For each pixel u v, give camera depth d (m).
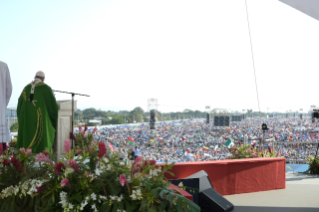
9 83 3.83
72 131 5.62
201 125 79.31
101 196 2.20
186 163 4.32
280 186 5.15
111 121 88.50
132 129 77.25
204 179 3.71
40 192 2.44
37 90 4.88
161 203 2.21
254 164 4.89
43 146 4.79
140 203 2.23
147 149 61.41
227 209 3.47
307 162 8.38
